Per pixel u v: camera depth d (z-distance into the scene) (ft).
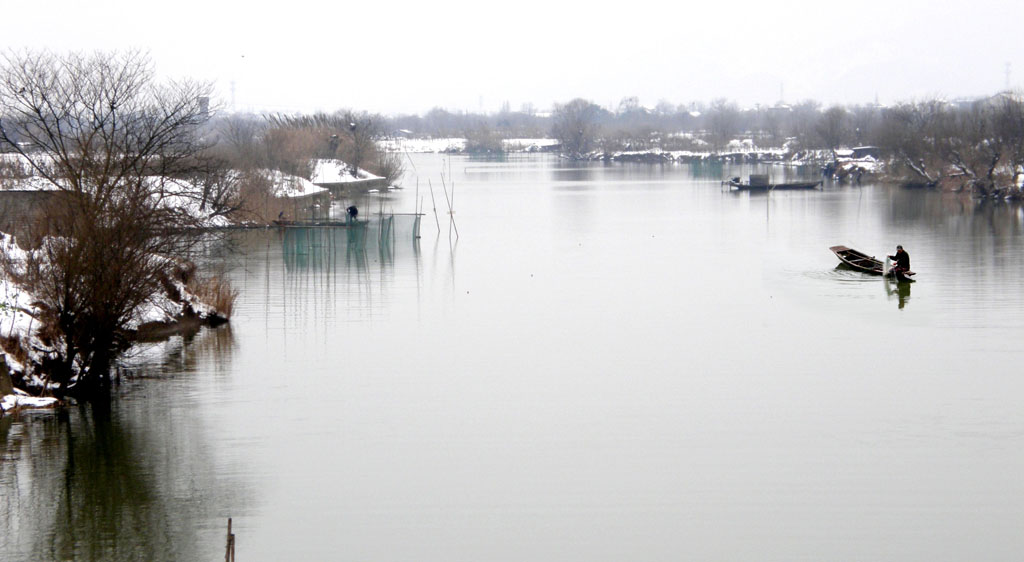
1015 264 182.09
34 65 146.92
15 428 89.45
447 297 153.07
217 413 94.79
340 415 94.48
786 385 104.53
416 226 222.69
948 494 76.23
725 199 340.18
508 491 77.10
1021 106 354.95
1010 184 327.26
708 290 159.53
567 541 68.95
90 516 72.02
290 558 66.08
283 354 116.16
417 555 66.80
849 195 350.43
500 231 242.78
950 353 116.78
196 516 72.43
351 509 73.82
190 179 176.76
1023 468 81.10
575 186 411.95
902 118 443.32
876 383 104.88
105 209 101.76
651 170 557.33
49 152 135.33
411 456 84.33
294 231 227.40
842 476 79.77
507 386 104.27
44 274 100.63
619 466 82.12
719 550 67.62
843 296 153.48
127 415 93.66
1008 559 66.18
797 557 66.64
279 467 81.61
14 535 68.85
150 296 107.86
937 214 277.85
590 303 148.56
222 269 167.53
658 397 100.48
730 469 81.35
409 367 111.55
